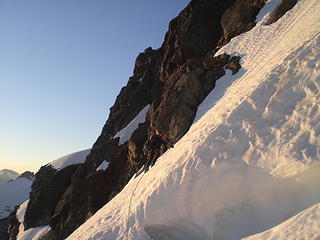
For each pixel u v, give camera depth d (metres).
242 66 25.31
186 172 17.16
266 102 17.08
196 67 28.53
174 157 20.00
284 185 13.82
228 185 15.46
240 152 15.94
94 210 32.56
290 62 18.22
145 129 30.70
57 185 49.78
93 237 19.19
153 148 25.78
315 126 13.92
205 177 16.31
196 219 15.99
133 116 44.62
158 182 18.72
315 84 15.77
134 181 24.66
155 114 27.06
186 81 26.20
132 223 18.22
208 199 15.87
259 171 14.71
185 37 37.22
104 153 41.53
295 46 19.75
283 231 9.81
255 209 14.59
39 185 54.25
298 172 13.22
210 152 17.02
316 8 23.66
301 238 8.85
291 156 13.73
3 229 58.78
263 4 32.50
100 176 34.75
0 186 126.25
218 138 17.30
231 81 24.61
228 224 15.04
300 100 15.79
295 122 14.96
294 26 24.39
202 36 36.94
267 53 23.77
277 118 15.92
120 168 34.19
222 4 38.56
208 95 25.36
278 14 28.69
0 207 109.69
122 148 36.06
